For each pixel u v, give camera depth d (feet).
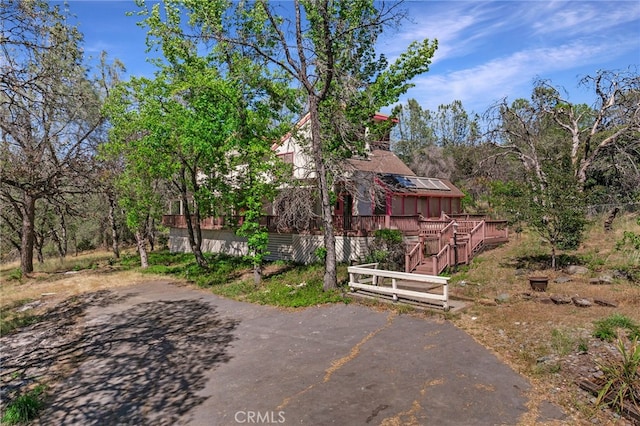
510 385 20.47
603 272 39.55
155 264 86.17
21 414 22.17
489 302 34.40
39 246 108.47
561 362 22.00
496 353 24.44
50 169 70.44
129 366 28.68
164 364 28.48
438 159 137.39
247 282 57.11
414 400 19.76
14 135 42.04
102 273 78.07
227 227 83.46
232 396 22.26
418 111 204.23
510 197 46.24
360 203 72.43
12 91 29.71
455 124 213.05
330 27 46.65
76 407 22.88
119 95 65.26
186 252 100.01
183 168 69.21
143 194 74.38
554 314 29.40
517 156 73.97
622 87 60.23
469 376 21.80
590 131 69.41
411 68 54.24
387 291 38.37
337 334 31.14
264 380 23.94
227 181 64.59
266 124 56.44
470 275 46.03
